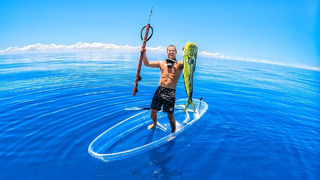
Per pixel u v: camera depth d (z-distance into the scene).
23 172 2.70
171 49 3.73
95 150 3.29
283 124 4.73
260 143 3.71
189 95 3.80
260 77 13.52
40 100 6.02
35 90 7.27
